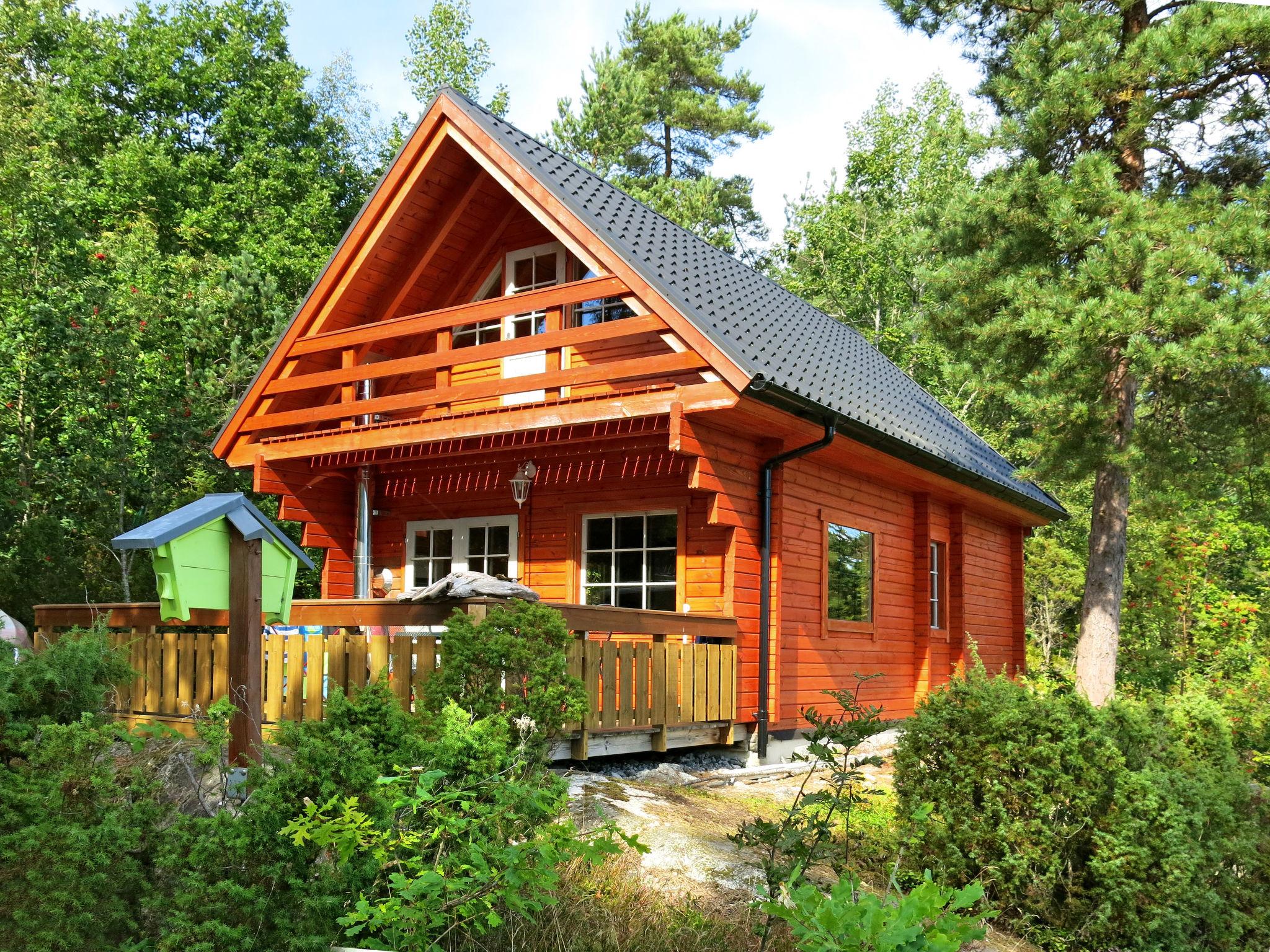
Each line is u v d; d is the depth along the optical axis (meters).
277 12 29.39
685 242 13.84
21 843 4.09
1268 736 9.41
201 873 3.98
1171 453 13.68
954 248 15.45
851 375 13.54
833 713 11.99
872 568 13.35
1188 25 13.19
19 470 15.45
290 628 8.99
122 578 15.08
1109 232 12.67
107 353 15.04
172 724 8.11
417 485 12.62
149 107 27.81
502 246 13.10
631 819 6.85
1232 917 6.52
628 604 11.49
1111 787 6.36
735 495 10.41
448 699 6.21
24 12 26.94
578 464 11.30
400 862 4.37
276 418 12.25
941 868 6.39
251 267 19.48
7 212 17.66
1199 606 18.59
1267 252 12.31
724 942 5.18
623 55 35.28
